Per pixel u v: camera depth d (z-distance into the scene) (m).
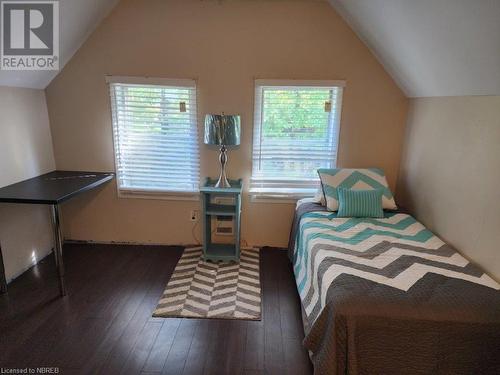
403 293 1.57
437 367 1.48
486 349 1.44
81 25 2.65
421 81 2.52
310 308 1.94
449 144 2.32
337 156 3.12
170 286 2.59
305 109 3.03
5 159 2.56
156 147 3.13
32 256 2.88
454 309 1.47
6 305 2.31
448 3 1.59
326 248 2.07
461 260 1.96
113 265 2.92
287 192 3.19
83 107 3.03
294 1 2.77
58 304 2.33
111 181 3.21
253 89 2.95
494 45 1.56
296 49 2.87
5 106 2.54
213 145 3.04
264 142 3.10
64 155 3.17
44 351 1.89
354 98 2.97
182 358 1.87
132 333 2.05
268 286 2.63
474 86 1.99
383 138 3.08
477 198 1.99
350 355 1.46
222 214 2.91
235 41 2.86
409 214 2.78
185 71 2.93
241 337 2.05
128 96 3.01
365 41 2.80
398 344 1.48
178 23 2.83
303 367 1.82
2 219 2.53
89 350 1.91
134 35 2.86
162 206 3.27
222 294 2.50
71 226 3.34
